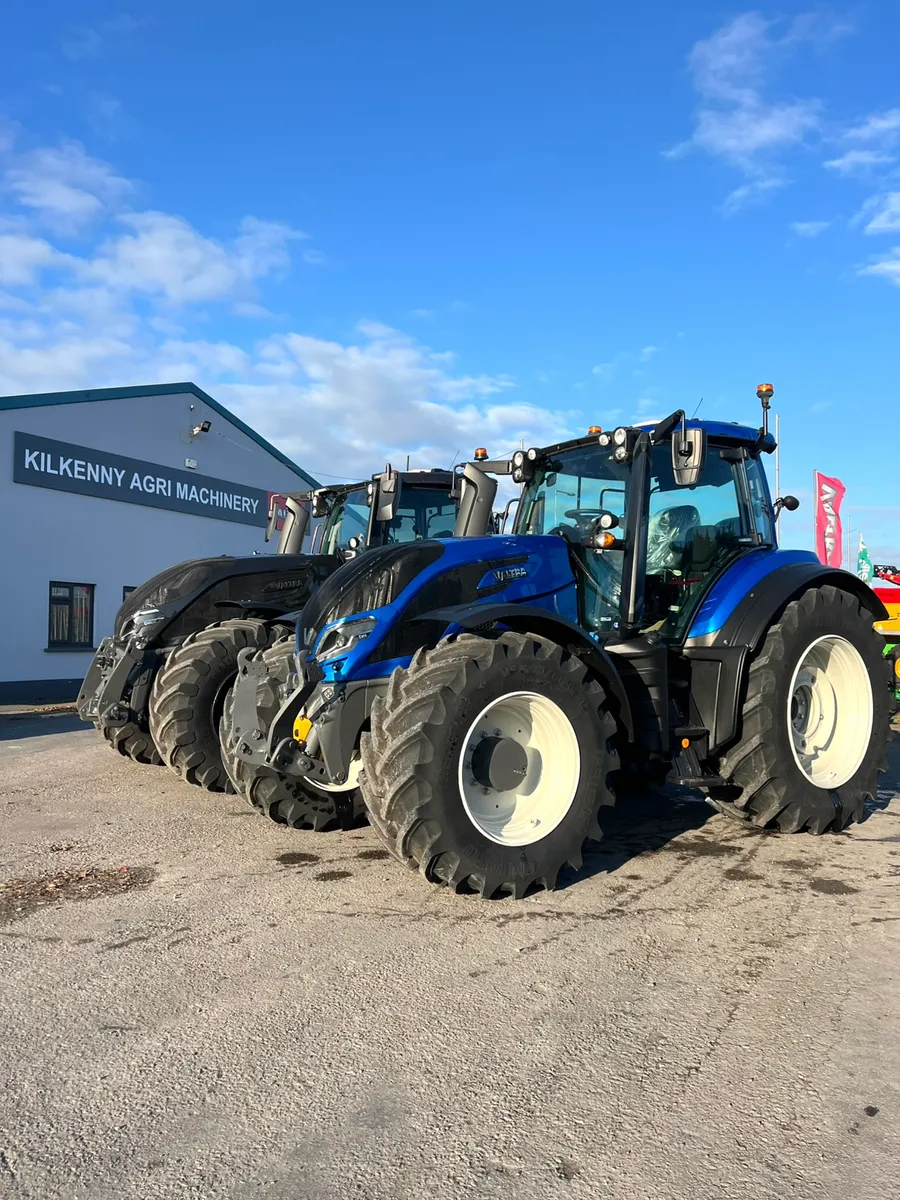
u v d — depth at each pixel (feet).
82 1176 6.72
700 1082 8.00
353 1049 8.61
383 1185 6.59
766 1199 6.42
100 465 54.80
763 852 15.51
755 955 10.91
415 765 12.03
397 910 12.55
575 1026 9.07
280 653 16.01
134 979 10.28
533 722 13.52
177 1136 7.22
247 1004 9.60
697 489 17.38
